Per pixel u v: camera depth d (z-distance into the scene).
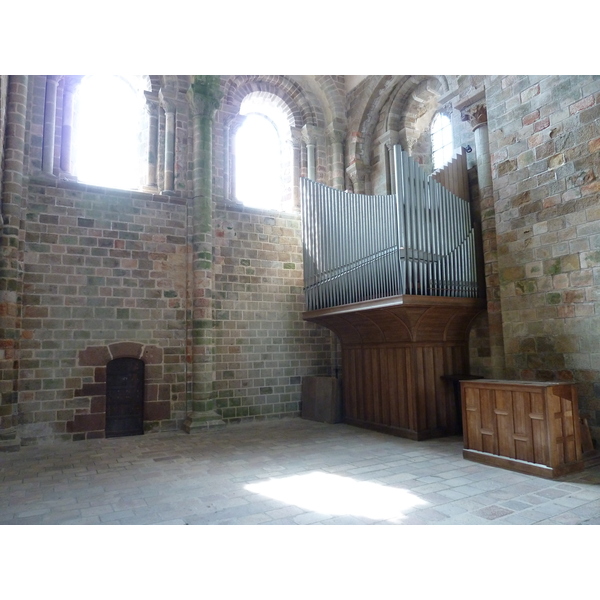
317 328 13.83
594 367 7.86
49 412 10.32
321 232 12.07
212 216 12.70
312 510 5.66
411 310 9.56
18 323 10.18
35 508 5.89
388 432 10.50
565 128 8.49
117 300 11.34
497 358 9.70
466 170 10.95
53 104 11.24
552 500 5.81
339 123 14.70
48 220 10.82
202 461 8.35
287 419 12.98
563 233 8.44
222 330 12.54
